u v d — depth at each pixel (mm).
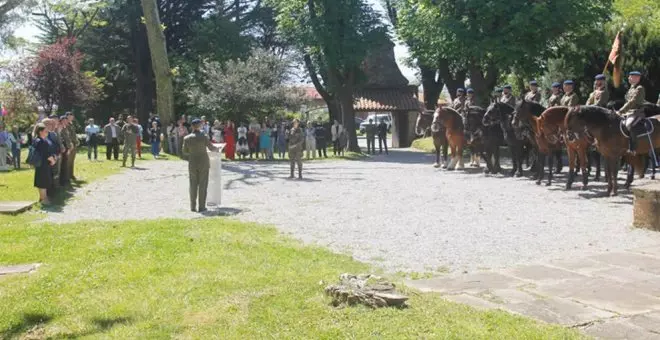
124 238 10234
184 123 32875
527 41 28547
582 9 27703
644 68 27859
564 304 6598
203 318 6328
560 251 9383
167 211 13938
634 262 8508
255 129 32250
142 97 49531
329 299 6637
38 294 7441
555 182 18906
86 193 17094
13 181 19062
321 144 34094
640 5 32312
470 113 22047
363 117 90938
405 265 8648
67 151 18297
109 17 49500
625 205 13922
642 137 14844
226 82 37312
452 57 31391
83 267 8539
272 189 17984
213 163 14672
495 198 15367
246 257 8883
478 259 8953
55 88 40062
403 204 14461
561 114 16641
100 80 46594
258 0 53688
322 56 37438
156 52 33312
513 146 20672
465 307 6371
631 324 5938
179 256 8930
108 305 6930
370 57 48844
